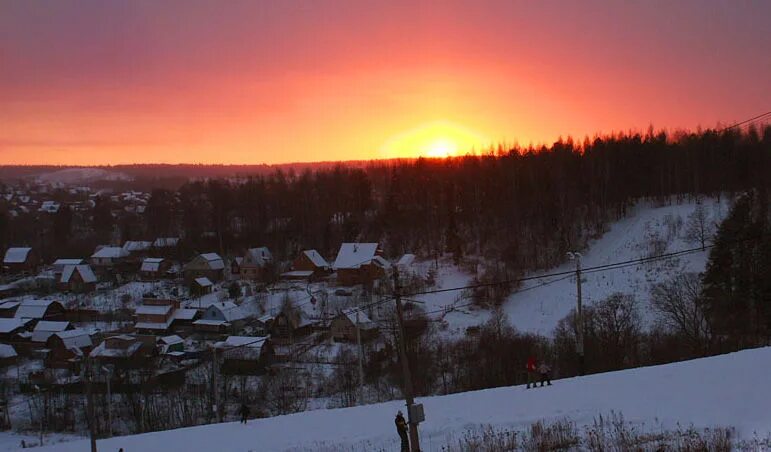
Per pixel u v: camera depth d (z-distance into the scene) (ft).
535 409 76.28
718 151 324.19
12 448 155.43
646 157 349.20
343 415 91.61
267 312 275.59
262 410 166.81
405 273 297.53
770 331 166.81
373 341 221.66
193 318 268.00
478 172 406.00
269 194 462.60
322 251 389.60
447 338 217.56
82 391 196.65
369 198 447.83
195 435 91.61
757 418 60.03
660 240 273.75
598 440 59.31
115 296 326.24
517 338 194.70
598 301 222.07
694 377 79.05
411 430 60.49
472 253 329.31
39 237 504.02
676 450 54.65
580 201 340.80
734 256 182.70
